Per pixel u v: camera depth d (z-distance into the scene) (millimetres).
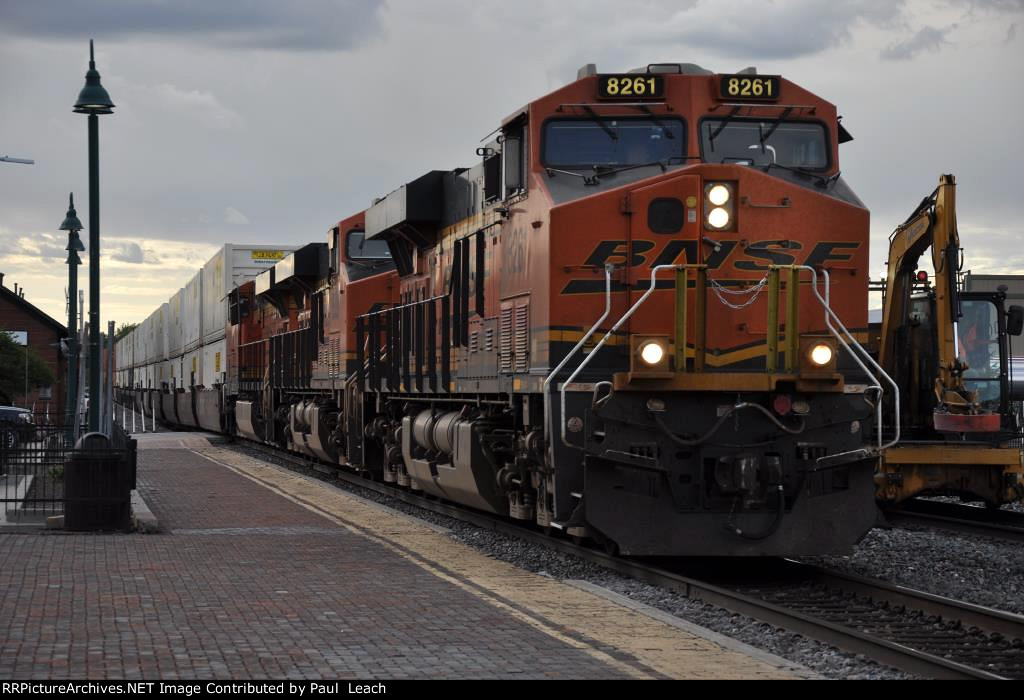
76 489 18109
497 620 11461
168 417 64812
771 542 14383
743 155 15508
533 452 15812
